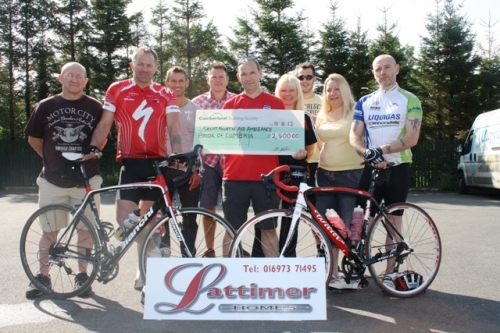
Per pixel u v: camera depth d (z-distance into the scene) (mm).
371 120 4539
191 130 5539
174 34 25438
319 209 4531
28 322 3709
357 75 22000
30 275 4293
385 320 3758
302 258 3666
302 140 4402
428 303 4137
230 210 4465
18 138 24609
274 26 22047
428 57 22375
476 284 4648
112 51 23344
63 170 4414
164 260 3670
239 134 4438
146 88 4406
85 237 4309
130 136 4332
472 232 7324
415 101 4402
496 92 22203
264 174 4406
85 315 3869
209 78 5770
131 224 4012
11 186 18625
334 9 22469
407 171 4523
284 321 3756
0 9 22859
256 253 4527
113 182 17703
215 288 3635
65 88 4406
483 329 3564
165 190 3986
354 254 4148
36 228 5086
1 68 23953
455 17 22141
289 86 4797
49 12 23359
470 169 13609
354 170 4758
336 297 4344
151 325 3672
